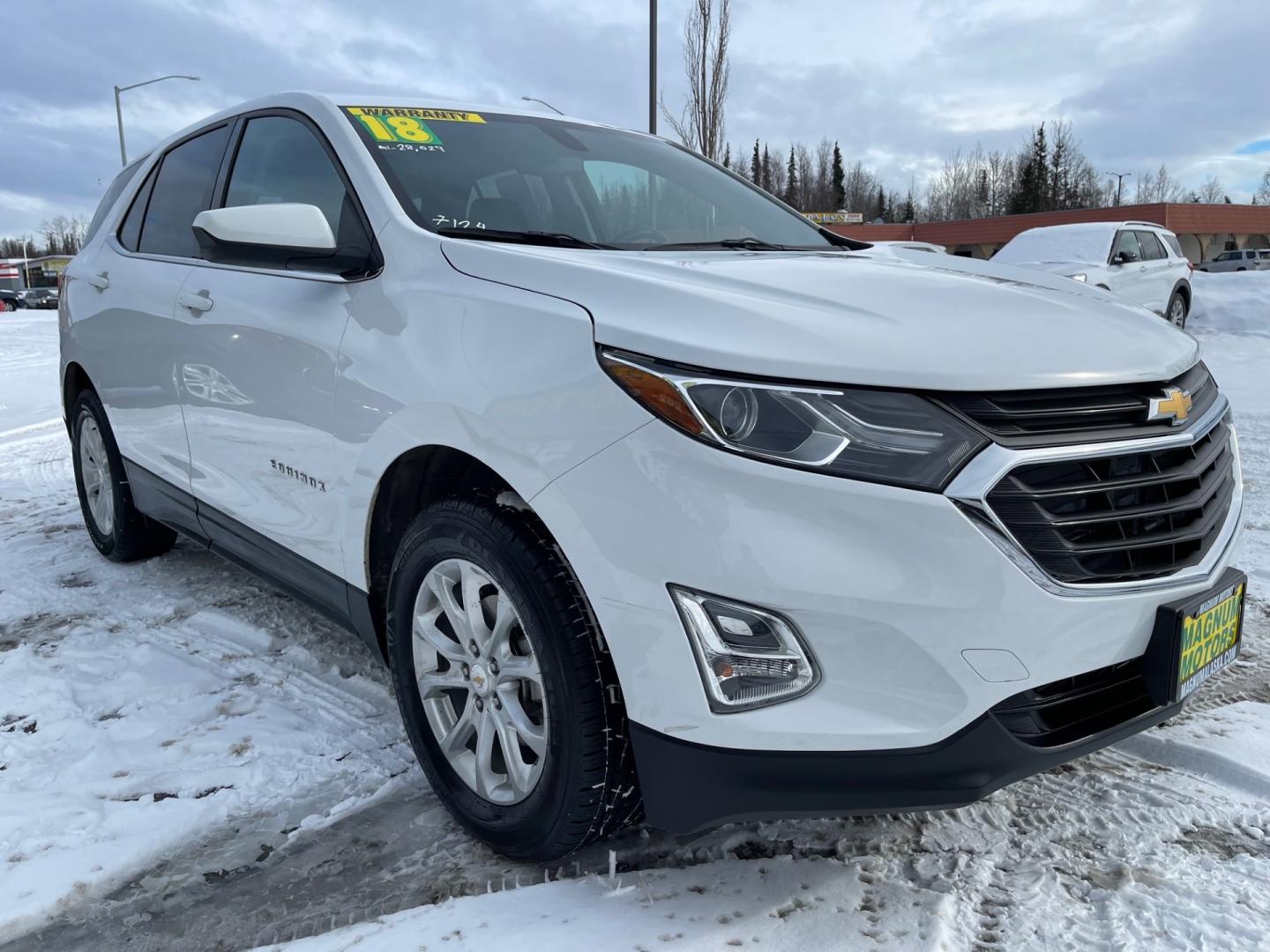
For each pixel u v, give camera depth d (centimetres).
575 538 178
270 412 262
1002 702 168
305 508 254
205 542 331
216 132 340
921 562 161
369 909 194
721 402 166
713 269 212
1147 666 186
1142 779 237
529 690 206
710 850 211
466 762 218
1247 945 176
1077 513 174
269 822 226
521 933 181
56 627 346
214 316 289
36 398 991
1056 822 219
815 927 183
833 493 161
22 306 4819
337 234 257
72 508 528
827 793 168
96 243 405
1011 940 181
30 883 201
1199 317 1462
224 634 337
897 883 197
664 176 317
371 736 265
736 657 166
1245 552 412
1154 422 187
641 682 174
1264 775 233
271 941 185
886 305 194
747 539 162
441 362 205
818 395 165
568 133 317
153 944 186
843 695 165
